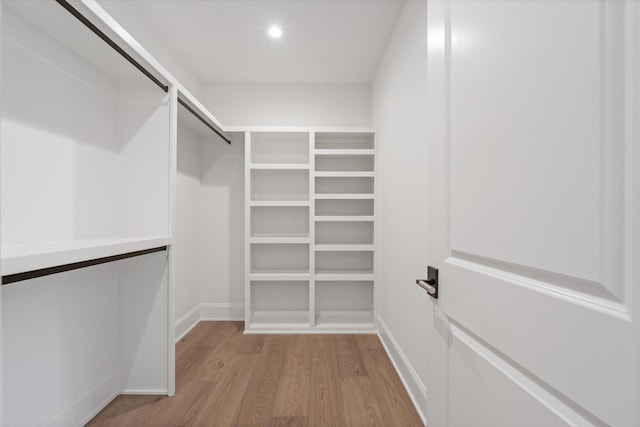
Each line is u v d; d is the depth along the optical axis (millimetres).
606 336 441
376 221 3170
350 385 2129
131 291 1994
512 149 638
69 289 1619
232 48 2850
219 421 1733
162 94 1985
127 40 1538
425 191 1815
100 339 1835
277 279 3160
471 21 784
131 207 1975
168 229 1973
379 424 1716
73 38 1506
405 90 2221
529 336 586
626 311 423
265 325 3168
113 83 1924
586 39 481
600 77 461
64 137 1573
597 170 464
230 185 3551
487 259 731
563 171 518
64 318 1586
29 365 1399
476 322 760
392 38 2598
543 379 551
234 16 2396
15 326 1339
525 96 602
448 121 905
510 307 639
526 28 599
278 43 2770
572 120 501
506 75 656
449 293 892
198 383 2143
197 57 3004
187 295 3207
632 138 425
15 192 1324
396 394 2020
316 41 2732
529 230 590
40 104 1438
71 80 1608
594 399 458
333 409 1851
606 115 454
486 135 726
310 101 3551
